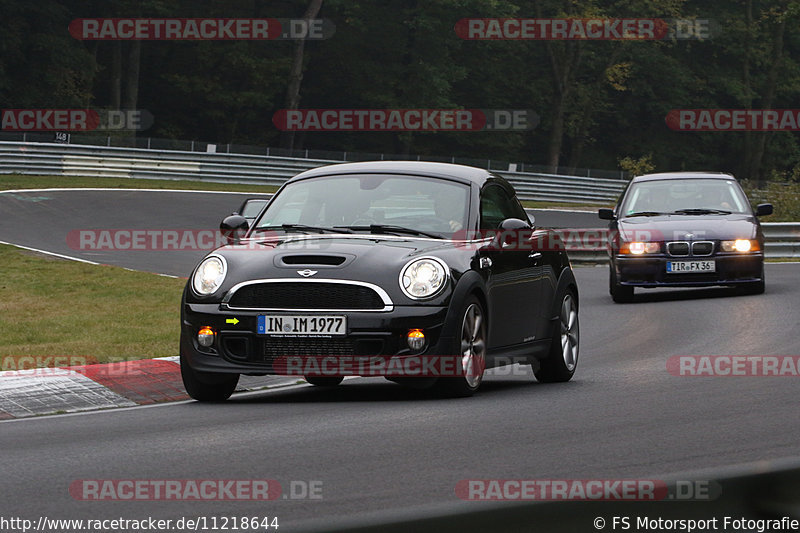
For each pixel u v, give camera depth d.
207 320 29.05
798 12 179.25
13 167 145.12
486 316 30.36
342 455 21.19
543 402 28.64
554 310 34.31
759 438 23.02
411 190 32.16
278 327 28.44
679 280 58.22
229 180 163.12
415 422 25.25
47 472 19.92
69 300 57.34
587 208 177.38
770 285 65.19
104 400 30.05
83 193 128.12
